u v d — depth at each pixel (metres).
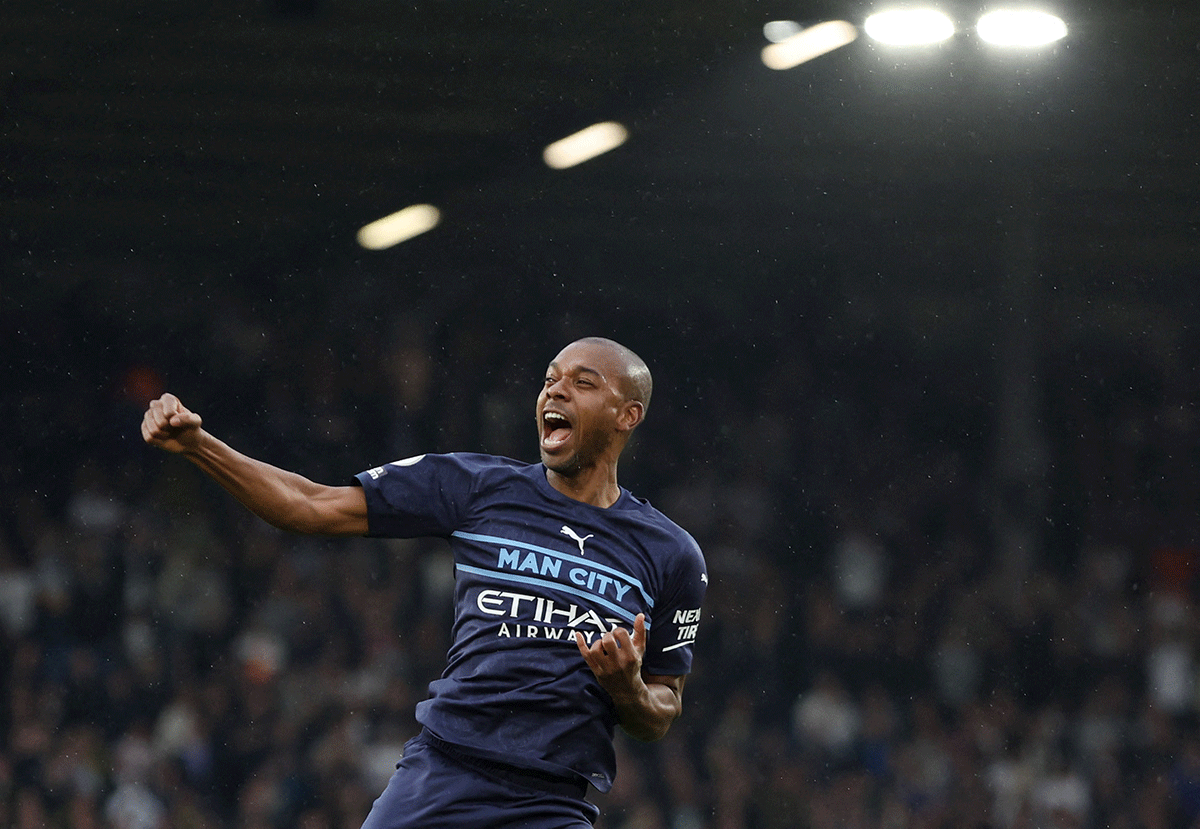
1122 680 16.44
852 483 18.81
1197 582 18.19
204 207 17.95
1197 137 17.28
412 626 15.26
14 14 13.73
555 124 16.73
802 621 16.52
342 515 4.12
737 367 19.61
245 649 14.70
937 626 16.73
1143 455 19.33
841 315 19.88
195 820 13.13
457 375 18.81
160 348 18.38
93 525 15.91
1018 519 18.61
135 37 14.27
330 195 18.00
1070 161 18.11
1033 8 15.26
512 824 4.08
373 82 15.48
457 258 19.28
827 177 18.45
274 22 14.15
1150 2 15.23
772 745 14.79
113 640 14.86
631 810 13.69
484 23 14.55
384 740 13.91
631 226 19.25
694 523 17.95
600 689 4.12
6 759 13.23
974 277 19.58
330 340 18.80
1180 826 14.56
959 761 14.82
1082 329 19.77
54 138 16.36
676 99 16.77
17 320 18.06
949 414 19.41
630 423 4.32
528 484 4.28
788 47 15.98
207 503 16.48
